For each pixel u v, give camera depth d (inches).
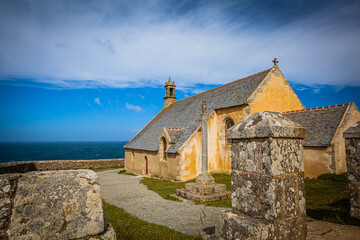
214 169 736.3
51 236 112.7
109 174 1008.2
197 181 467.2
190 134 699.4
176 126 849.5
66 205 121.3
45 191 120.3
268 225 110.2
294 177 124.0
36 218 112.9
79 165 1219.9
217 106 758.5
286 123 123.0
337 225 206.8
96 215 126.4
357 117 611.8
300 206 124.7
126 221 305.9
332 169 542.9
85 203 126.6
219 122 748.6
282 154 119.5
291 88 767.7
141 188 600.4
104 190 589.6
